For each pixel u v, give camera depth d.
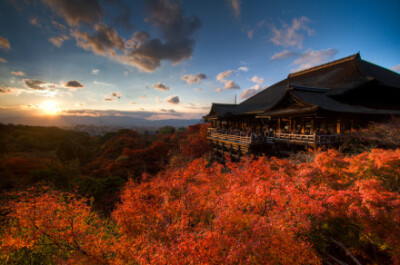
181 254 3.19
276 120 19.77
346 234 4.92
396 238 3.50
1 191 14.24
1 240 4.54
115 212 5.09
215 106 27.89
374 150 5.68
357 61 22.03
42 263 5.26
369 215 3.64
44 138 58.47
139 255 3.71
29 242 4.51
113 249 4.34
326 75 24.34
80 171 24.53
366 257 4.54
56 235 4.51
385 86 18.23
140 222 4.79
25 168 19.50
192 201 4.86
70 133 82.62
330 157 5.68
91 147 57.50
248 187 4.57
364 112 14.12
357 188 4.38
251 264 3.19
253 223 3.69
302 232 4.16
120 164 25.09
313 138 12.32
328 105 14.31
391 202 3.51
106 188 16.19
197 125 47.19
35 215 4.46
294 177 5.15
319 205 3.95
